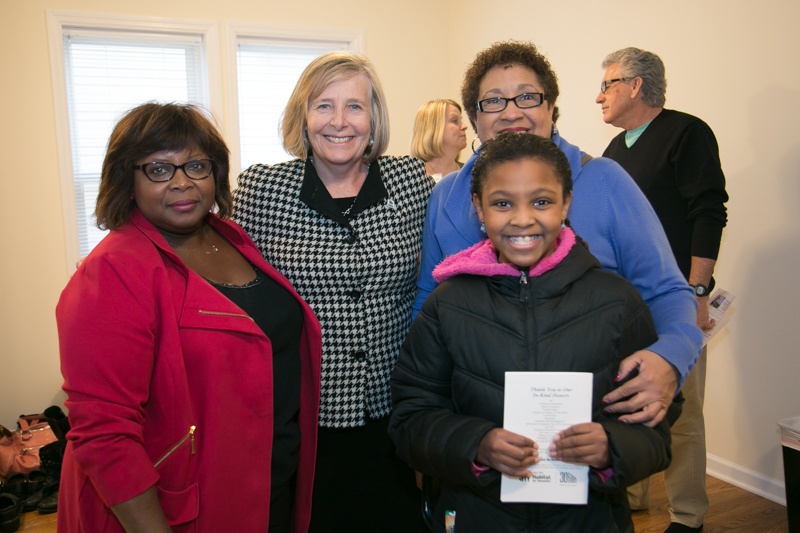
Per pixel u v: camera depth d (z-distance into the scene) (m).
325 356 1.49
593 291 1.14
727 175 2.92
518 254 1.15
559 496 1.09
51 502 3.04
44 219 3.93
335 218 1.48
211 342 1.14
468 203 1.45
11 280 3.88
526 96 1.37
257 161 4.59
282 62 4.58
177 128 1.15
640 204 1.33
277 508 1.38
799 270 2.66
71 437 1.02
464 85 1.49
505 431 1.08
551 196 1.14
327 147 1.49
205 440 1.13
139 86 4.20
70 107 4.04
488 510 1.16
